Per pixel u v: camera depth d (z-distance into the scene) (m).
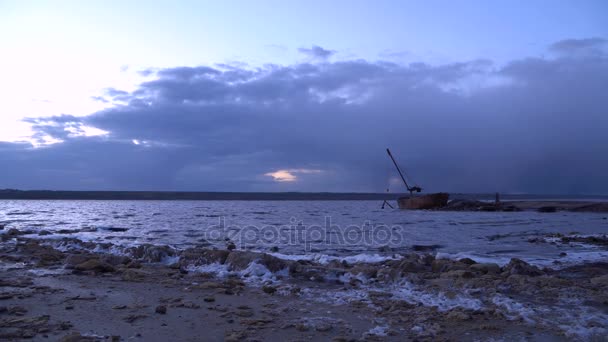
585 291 10.52
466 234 35.78
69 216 58.22
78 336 6.60
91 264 12.75
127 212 73.75
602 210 90.62
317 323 7.80
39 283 10.69
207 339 6.83
